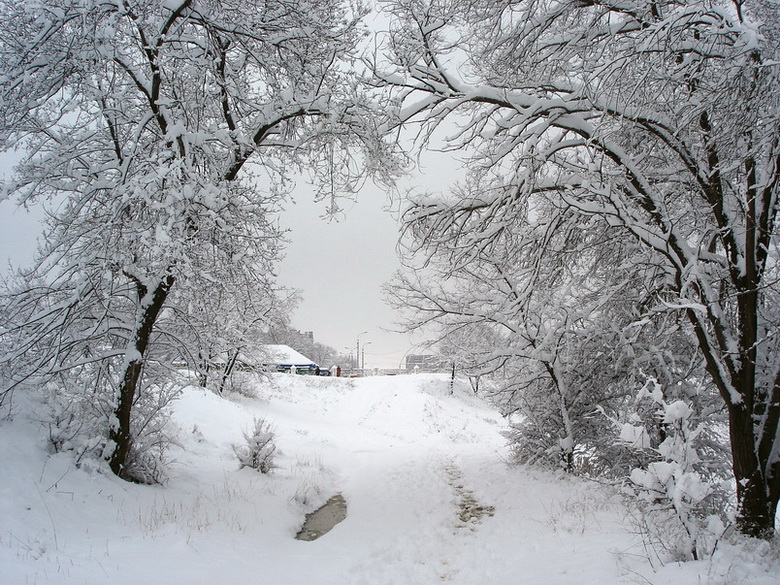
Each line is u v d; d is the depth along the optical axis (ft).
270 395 98.22
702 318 22.62
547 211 36.11
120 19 23.70
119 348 30.17
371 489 38.73
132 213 24.98
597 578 15.99
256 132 31.17
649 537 16.81
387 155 31.48
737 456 21.56
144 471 27.66
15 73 23.38
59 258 25.66
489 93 26.68
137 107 28.48
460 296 40.52
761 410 22.82
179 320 31.81
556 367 37.11
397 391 106.32
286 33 28.91
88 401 26.84
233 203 26.84
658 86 21.17
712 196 23.65
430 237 31.35
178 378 32.45
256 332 61.36
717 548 16.74
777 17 18.99
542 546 21.76
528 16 26.37
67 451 24.90
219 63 30.04
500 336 42.42
